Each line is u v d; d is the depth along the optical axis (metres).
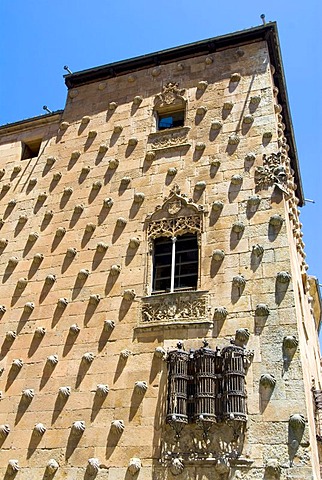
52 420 15.22
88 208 19.22
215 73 20.53
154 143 19.70
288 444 12.37
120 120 21.16
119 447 13.96
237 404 12.96
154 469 13.27
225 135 18.55
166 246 17.20
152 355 15.03
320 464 15.02
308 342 18.30
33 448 14.97
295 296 14.61
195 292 15.48
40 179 21.23
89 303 16.92
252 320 14.42
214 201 17.12
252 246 15.68
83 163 20.64
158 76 21.69
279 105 20.09
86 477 13.86
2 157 23.00
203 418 12.95
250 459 12.48
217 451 12.85
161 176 18.61
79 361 15.94
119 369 15.23
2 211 21.06
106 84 22.72
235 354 13.62
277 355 13.64
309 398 14.09
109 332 16.02
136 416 14.25
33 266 18.84
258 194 16.66
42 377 16.17
